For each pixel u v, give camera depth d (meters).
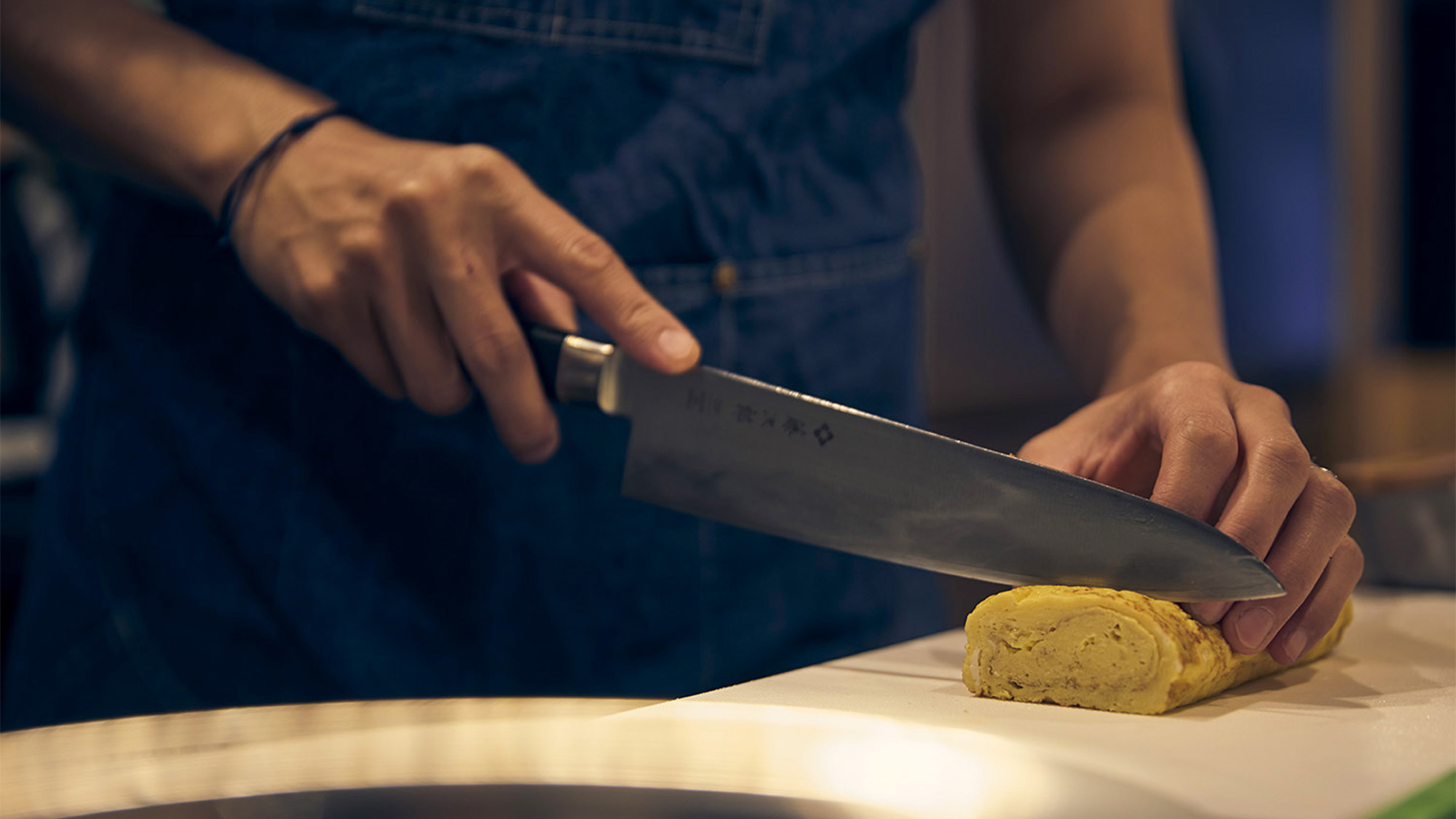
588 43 1.07
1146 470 0.89
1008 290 3.37
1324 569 0.77
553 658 1.12
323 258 0.86
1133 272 1.10
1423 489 1.17
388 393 0.94
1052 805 0.56
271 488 1.09
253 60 1.06
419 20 1.06
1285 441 0.76
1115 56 1.27
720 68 1.11
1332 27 4.61
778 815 0.58
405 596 1.10
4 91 0.99
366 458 1.09
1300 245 4.63
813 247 1.19
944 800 0.57
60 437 1.20
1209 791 0.57
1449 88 4.73
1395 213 4.85
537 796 0.60
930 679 0.83
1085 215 1.20
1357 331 4.88
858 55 1.19
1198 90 3.95
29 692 1.16
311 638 1.09
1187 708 0.74
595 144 1.08
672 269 1.12
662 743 0.66
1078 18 1.28
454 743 0.66
